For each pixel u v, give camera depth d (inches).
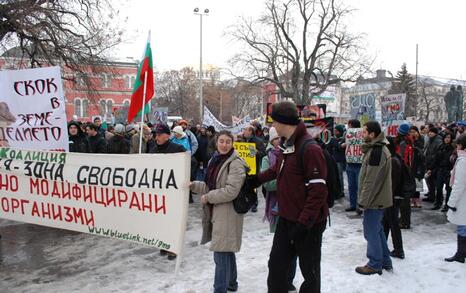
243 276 195.5
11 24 522.3
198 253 233.3
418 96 2137.1
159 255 229.9
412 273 196.7
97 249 243.4
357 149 330.6
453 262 211.6
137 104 212.2
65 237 269.6
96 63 631.8
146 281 192.1
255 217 322.3
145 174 163.0
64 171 180.7
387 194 184.7
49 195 184.7
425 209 355.3
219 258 160.4
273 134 194.5
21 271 210.7
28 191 188.5
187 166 155.7
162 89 2549.2
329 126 343.9
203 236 167.2
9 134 225.9
